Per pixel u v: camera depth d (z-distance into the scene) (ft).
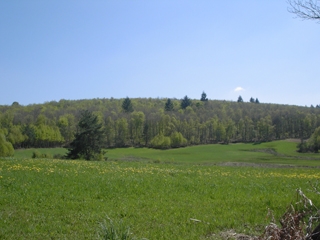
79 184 49.57
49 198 39.40
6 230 26.68
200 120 399.24
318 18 27.78
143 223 29.53
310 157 247.70
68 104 473.26
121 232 22.15
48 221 29.68
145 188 48.55
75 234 26.21
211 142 381.40
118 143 345.72
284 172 89.04
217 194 45.29
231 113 424.46
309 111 385.09
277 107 444.14
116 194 43.24
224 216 32.19
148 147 342.23
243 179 66.08
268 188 53.67
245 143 360.69
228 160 229.45
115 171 70.95
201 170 85.76
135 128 360.28
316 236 18.16
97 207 35.40
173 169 84.58
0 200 37.35
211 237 25.85
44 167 73.05
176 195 43.80
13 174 58.70
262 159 236.22
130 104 428.56
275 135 373.81
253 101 563.48
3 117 291.58
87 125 178.70
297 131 363.76
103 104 495.00
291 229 18.45
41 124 297.53
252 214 33.12
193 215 32.73
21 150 260.62
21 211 33.19
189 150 315.78
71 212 33.14
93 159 175.22
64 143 322.55
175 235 26.30
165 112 414.62
